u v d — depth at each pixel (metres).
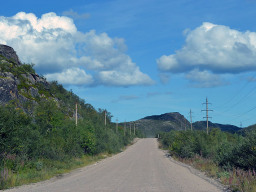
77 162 30.83
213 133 40.16
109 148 53.75
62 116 35.81
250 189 12.16
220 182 16.02
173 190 12.76
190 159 33.78
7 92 36.28
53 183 16.39
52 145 29.41
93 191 12.62
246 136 19.28
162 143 80.62
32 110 37.84
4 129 20.31
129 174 20.72
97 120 77.19
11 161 20.00
